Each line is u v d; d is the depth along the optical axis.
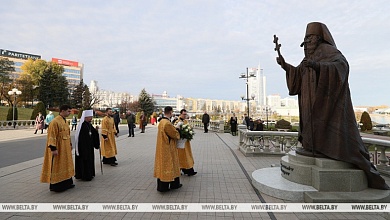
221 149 11.52
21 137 16.50
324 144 4.64
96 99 62.78
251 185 5.55
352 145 4.53
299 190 4.45
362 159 4.46
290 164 5.07
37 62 58.81
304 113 5.07
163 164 5.02
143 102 52.88
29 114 42.41
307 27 5.33
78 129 6.06
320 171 4.38
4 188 5.36
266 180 5.17
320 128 4.70
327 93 4.65
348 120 4.64
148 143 13.81
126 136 17.95
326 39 5.09
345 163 4.51
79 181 5.96
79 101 56.66
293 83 5.31
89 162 6.07
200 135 19.27
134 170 7.18
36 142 13.79
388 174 5.68
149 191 5.16
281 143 9.75
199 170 7.16
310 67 4.56
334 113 4.62
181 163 6.37
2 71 50.53
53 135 5.05
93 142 6.38
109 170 7.18
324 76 4.62
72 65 103.31
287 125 23.14
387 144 5.59
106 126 7.82
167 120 5.15
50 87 52.12
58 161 5.14
